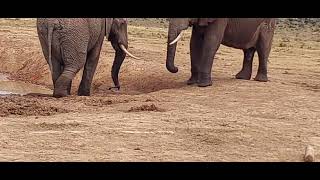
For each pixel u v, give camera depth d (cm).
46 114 1412
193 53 2064
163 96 1767
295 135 1259
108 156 1037
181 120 1363
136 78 2412
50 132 1202
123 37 2114
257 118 1440
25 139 1138
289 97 1758
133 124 1302
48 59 1714
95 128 1248
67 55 1697
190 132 1245
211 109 1543
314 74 2747
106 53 3078
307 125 1380
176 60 2931
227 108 1579
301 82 2342
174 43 1952
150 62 2647
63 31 1681
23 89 2541
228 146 1147
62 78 1691
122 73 2520
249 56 2198
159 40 4275
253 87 1923
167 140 1172
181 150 1104
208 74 1947
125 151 1077
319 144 1184
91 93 2086
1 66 3159
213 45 1948
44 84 2738
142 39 4256
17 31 4166
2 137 1143
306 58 3597
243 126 1320
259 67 2169
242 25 2044
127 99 1688
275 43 4800
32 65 3012
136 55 3053
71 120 1320
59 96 1688
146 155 1054
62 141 1133
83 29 1712
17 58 3161
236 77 2217
